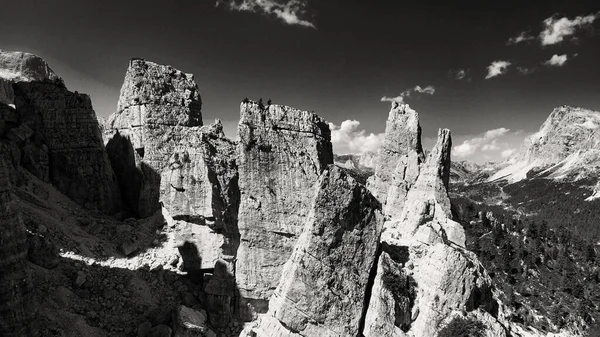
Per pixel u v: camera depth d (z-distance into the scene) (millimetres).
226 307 36844
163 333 31594
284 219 38656
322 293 28875
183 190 39969
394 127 57094
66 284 32531
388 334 28484
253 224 38188
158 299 35562
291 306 28938
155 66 47156
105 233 39500
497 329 28562
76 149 42969
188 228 39812
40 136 41750
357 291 29438
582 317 97188
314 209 29281
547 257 128250
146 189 44094
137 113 45688
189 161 40406
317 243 29094
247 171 38594
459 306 29281
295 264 29469
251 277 37781
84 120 43750
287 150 40062
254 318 37406
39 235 33125
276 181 39156
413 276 31672
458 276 29406
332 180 29469
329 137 45375
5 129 39875
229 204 39719
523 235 144625
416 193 42812
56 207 39094
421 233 34844
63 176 42156
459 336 27531
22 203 35781
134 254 38375
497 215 180000
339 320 28891
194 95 48844
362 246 29859
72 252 34969
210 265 38688
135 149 45688
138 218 44906
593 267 128625
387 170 56875
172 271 37906
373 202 30688
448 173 43938
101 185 43594
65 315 30234
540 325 91938
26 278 26672
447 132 43031
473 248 126188
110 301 33344
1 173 25438
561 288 110750
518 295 106438
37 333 27359
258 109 39969
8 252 25391
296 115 41750
